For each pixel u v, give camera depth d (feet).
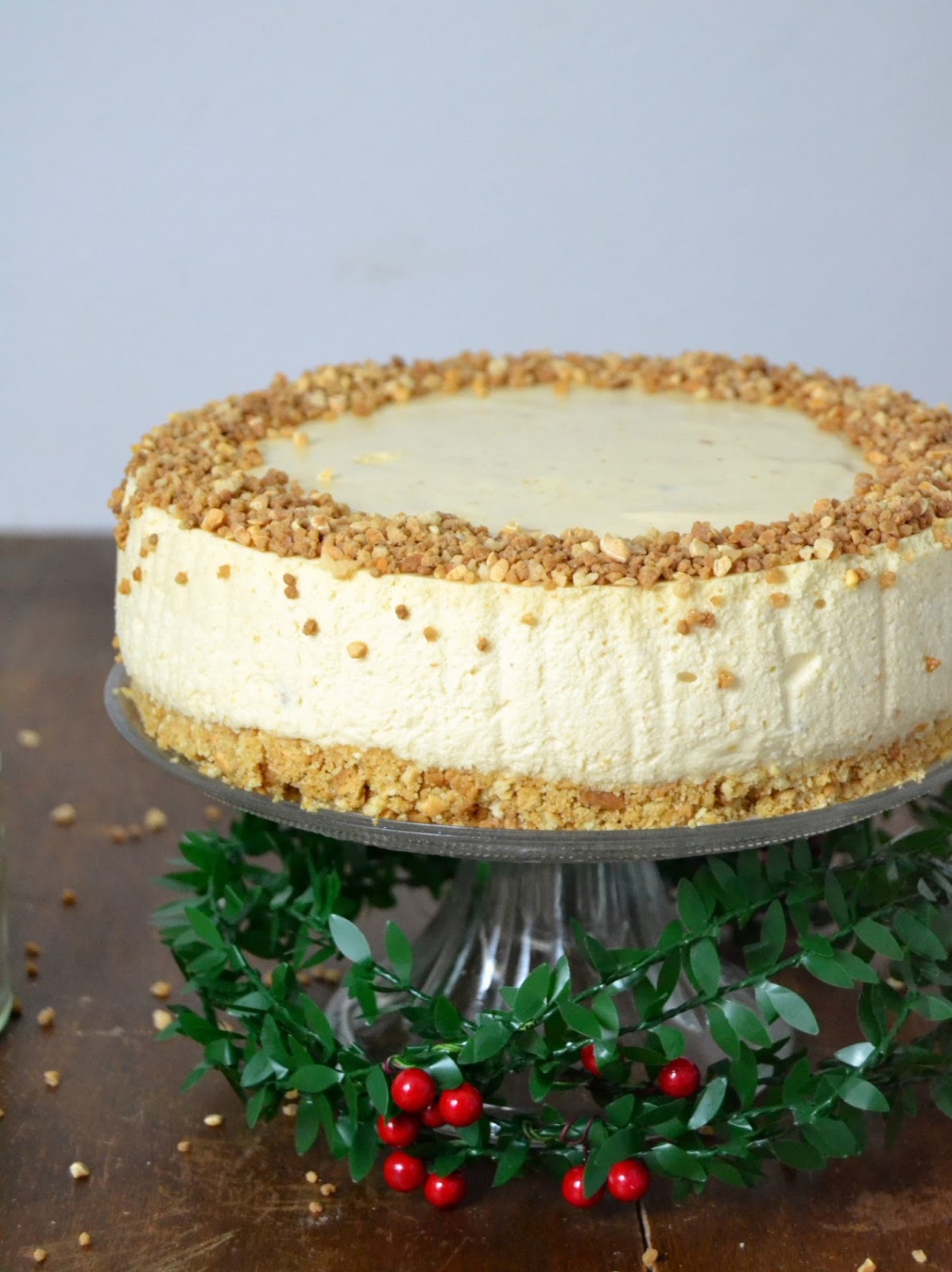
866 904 2.16
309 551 2.06
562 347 4.01
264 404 2.54
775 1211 2.11
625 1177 2.04
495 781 2.05
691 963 2.06
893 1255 2.05
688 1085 2.07
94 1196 2.12
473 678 2.02
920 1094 2.27
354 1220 2.09
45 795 2.90
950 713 2.19
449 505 2.20
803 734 2.06
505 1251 2.05
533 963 2.32
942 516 2.15
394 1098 2.04
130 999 2.44
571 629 2.00
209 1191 2.13
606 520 2.16
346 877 2.43
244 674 2.10
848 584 2.05
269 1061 2.12
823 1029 2.36
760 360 2.74
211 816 2.85
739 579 2.02
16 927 2.58
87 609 3.61
